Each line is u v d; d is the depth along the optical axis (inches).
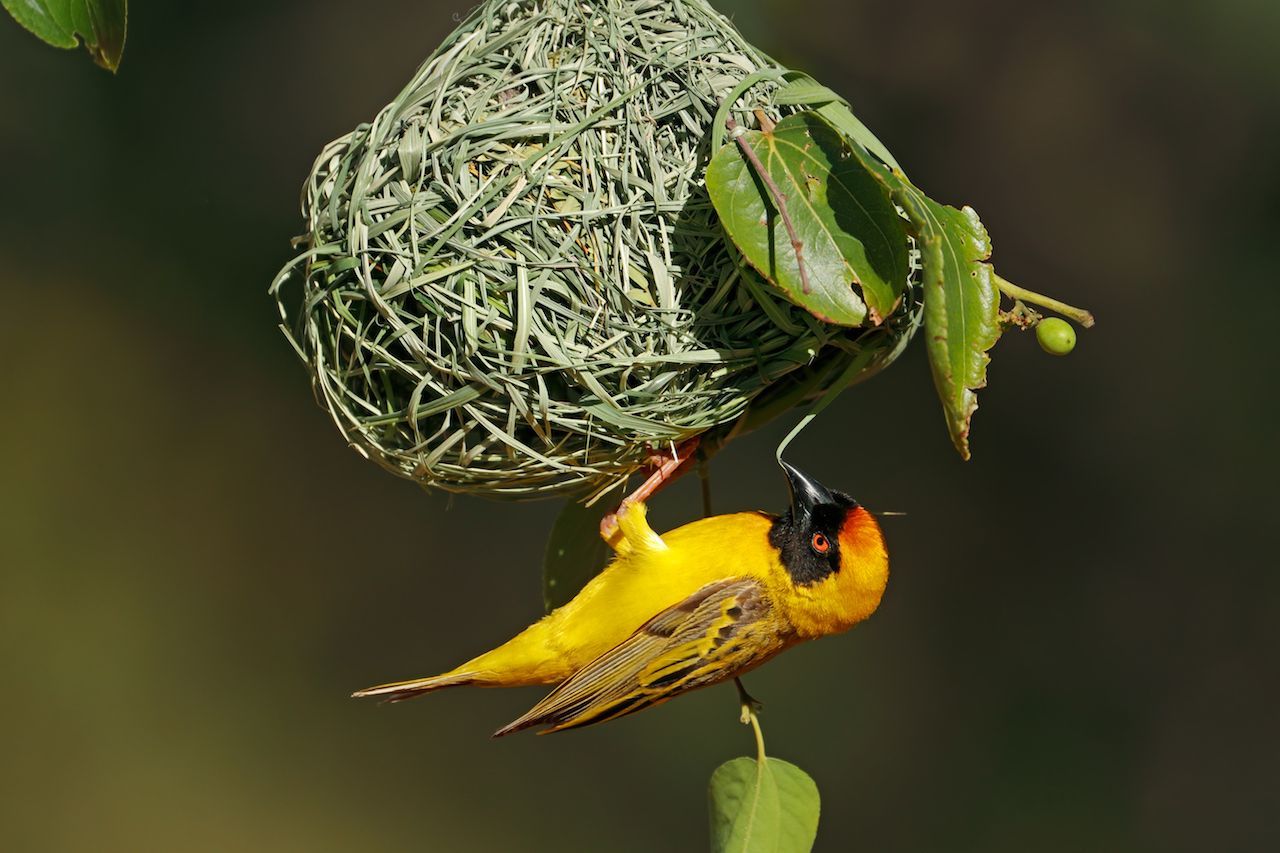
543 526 611.2
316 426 600.7
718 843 249.6
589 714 249.4
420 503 610.2
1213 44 538.9
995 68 549.0
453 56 222.7
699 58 223.6
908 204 197.9
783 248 200.7
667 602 248.2
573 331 213.9
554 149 214.4
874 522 252.2
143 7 563.2
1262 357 544.4
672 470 243.6
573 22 223.5
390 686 251.4
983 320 199.2
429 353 215.0
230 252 576.7
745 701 253.1
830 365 239.5
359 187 215.9
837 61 542.9
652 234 215.0
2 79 550.9
